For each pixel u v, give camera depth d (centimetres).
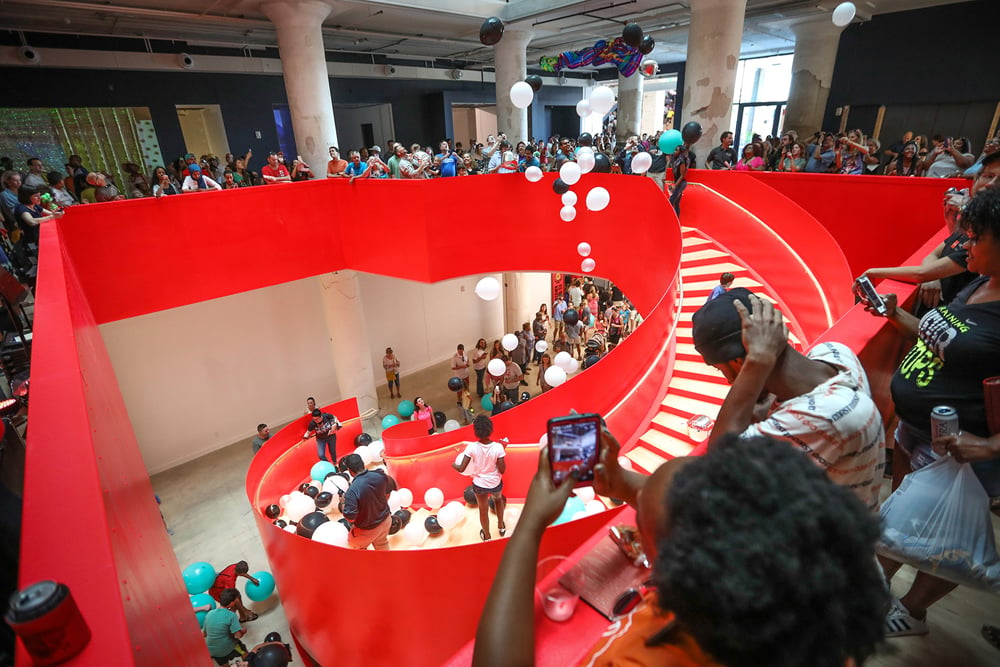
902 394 203
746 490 59
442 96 1945
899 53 1375
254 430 1288
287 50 1088
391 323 1533
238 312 1223
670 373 842
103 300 819
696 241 1007
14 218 739
